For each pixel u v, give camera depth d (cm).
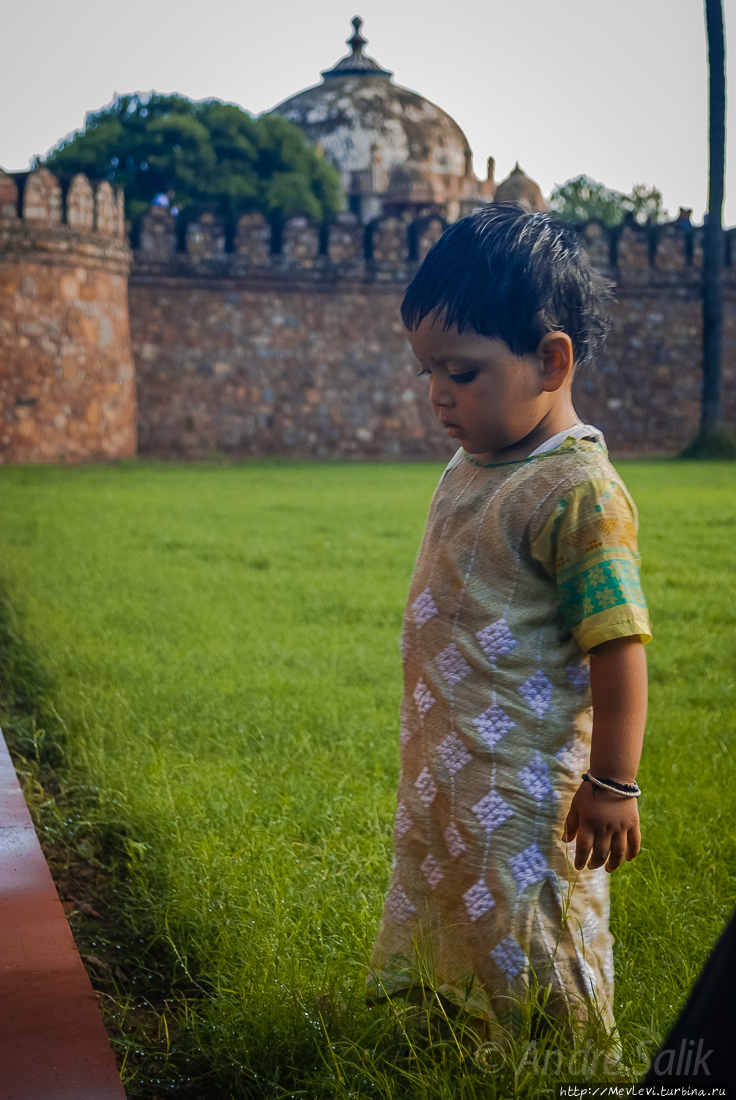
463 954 163
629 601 152
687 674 490
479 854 161
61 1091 137
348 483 1594
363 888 245
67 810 306
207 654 503
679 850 273
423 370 169
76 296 2039
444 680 165
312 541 902
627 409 2483
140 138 2648
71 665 464
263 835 273
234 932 223
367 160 3484
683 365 2497
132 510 1135
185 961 223
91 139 2692
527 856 159
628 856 154
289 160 2711
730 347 2512
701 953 216
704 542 920
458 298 154
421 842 170
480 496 166
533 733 160
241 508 1177
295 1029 183
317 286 2316
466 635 164
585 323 160
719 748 371
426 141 3550
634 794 152
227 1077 181
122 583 686
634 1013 192
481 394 158
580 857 154
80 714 386
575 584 156
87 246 2048
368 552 838
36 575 701
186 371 2270
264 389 2314
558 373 159
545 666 161
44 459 2011
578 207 4916
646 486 1545
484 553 163
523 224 156
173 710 403
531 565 161
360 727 386
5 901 190
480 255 153
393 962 172
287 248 2305
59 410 2027
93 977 221
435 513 175
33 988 161
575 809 155
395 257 2344
